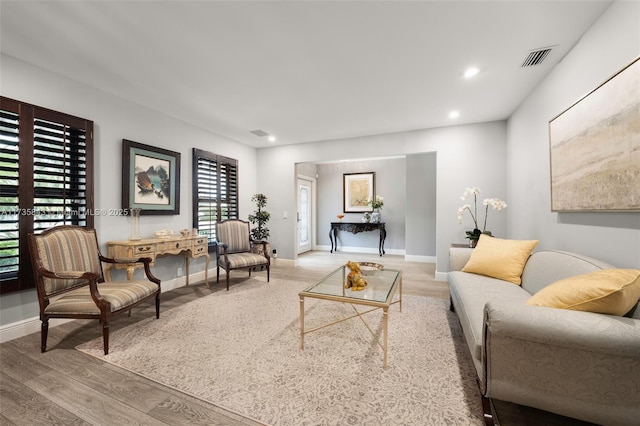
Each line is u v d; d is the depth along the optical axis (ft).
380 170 22.82
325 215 24.57
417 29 6.30
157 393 5.19
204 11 5.71
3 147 7.22
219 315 8.99
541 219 8.74
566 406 3.80
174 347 6.90
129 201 10.30
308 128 13.82
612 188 5.32
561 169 7.21
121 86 9.21
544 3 5.48
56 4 5.49
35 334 7.70
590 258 5.73
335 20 6.00
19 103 7.44
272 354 6.56
